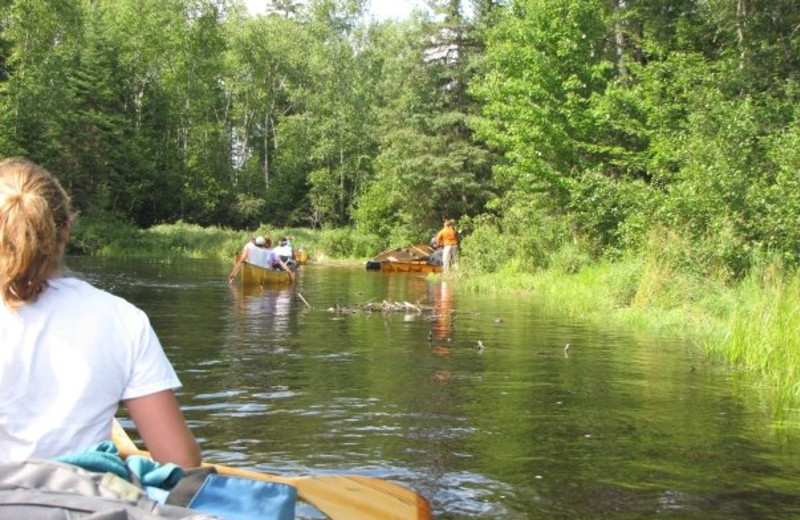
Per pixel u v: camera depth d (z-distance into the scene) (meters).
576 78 21.88
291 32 54.69
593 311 12.97
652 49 22.27
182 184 46.94
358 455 4.69
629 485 4.22
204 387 6.57
